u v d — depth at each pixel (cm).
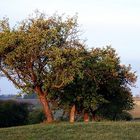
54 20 4641
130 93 5809
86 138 2430
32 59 4519
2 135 2567
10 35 4444
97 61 5209
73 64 4553
